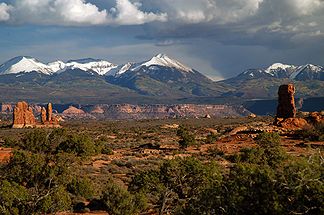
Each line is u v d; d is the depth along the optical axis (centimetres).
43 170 3847
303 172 1797
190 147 8031
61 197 3048
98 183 4553
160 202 3231
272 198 1825
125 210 3269
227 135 9056
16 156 3928
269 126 9138
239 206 1916
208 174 3186
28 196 2881
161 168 3316
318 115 9162
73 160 5069
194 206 2098
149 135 12438
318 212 1733
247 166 2155
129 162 6128
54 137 6712
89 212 3556
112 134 13075
